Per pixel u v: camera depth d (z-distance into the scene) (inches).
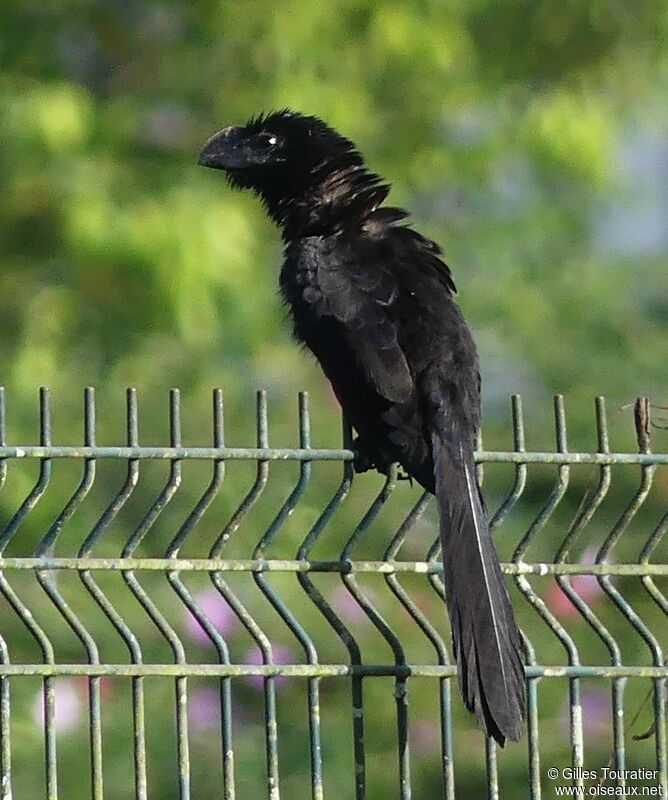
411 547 525.3
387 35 622.5
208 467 535.2
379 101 649.0
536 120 649.6
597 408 338.3
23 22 612.4
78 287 585.6
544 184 676.7
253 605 498.3
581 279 634.8
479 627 316.2
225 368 589.0
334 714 486.6
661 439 557.6
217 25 620.4
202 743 472.4
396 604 503.8
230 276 570.6
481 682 312.2
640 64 668.7
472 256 664.4
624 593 491.8
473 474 334.6
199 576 505.7
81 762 459.8
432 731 483.5
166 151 613.0
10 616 489.4
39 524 533.6
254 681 483.8
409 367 348.8
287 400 587.2
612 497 528.1
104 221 565.0
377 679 489.4
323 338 355.9
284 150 399.9
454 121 660.1
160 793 466.3
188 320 565.3
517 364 605.0
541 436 569.9
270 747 320.2
